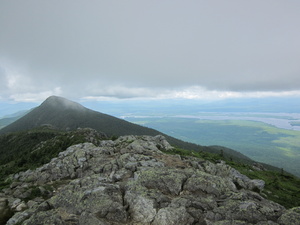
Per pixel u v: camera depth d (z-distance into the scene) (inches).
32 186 1550.2
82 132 5002.5
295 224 672.4
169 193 951.0
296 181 3061.0
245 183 1405.0
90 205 811.4
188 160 1699.1
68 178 1680.6
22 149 6058.1
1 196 1407.5
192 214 767.1
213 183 987.3
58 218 732.0
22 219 840.3
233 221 700.7
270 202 994.7
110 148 2123.5
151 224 730.8
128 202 839.7
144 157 1653.5
